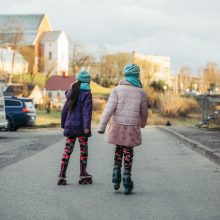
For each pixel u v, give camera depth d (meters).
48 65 144.12
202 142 18.20
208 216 6.92
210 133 24.33
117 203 7.79
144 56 146.12
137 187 9.32
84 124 9.42
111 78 145.00
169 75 170.62
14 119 30.89
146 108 8.84
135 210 7.29
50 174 10.83
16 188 9.02
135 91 8.80
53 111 79.00
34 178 10.24
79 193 8.61
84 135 9.49
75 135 9.45
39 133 28.45
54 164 12.64
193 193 8.70
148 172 11.41
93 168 11.96
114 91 8.80
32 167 12.00
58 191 8.78
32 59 141.62
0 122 21.86
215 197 8.35
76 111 9.51
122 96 8.73
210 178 10.52
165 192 8.80
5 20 143.25
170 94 75.00
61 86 114.56
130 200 8.05
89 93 9.58
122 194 8.56
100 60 147.38
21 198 8.09
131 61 144.62
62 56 146.75
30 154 15.25
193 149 17.44
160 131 31.44
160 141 21.67
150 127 40.88
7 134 27.00
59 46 145.38
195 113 75.19
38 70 142.38
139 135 8.76
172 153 16.09
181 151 16.84
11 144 19.27
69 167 12.09
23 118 30.91
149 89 78.56
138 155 15.38
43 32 147.38
